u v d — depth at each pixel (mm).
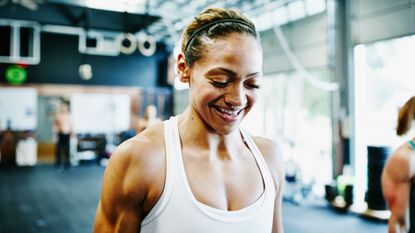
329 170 6418
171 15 8141
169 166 670
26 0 7402
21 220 4512
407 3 4602
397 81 5039
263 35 7402
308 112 6773
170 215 646
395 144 5082
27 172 8430
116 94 10648
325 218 4656
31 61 9664
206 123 722
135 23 8109
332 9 5734
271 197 760
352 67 5512
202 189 681
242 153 787
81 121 10305
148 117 5945
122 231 666
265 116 7586
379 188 4648
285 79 7055
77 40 10180
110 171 680
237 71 621
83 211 4969
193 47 654
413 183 1489
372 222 4469
